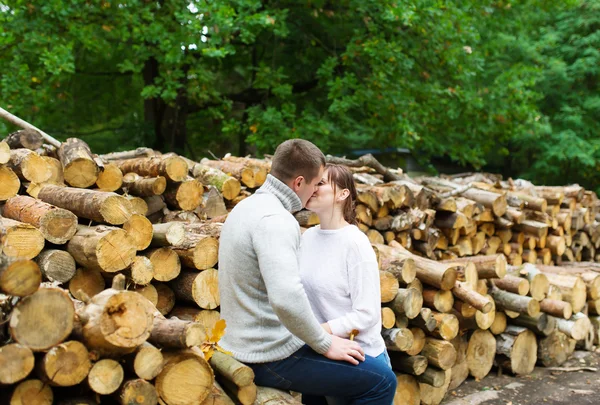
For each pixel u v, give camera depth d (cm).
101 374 191
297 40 1147
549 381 457
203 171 450
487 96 1138
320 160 241
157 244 311
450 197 562
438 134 1201
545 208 633
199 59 1026
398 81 1024
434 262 401
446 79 1114
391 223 496
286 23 1090
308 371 232
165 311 321
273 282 212
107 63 1165
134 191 394
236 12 898
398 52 984
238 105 1308
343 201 272
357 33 1015
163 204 405
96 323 184
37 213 283
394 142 1090
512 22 1262
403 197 495
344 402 252
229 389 232
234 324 233
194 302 324
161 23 904
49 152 385
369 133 1145
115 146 1124
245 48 1211
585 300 517
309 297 267
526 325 469
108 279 299
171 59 852
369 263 253
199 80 983
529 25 1380
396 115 1025
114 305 187
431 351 382
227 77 1291
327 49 1131
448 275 386
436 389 404
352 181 275
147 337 193
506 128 1194
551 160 1506
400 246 465
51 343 181
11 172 334
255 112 1000
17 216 300
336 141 1179
